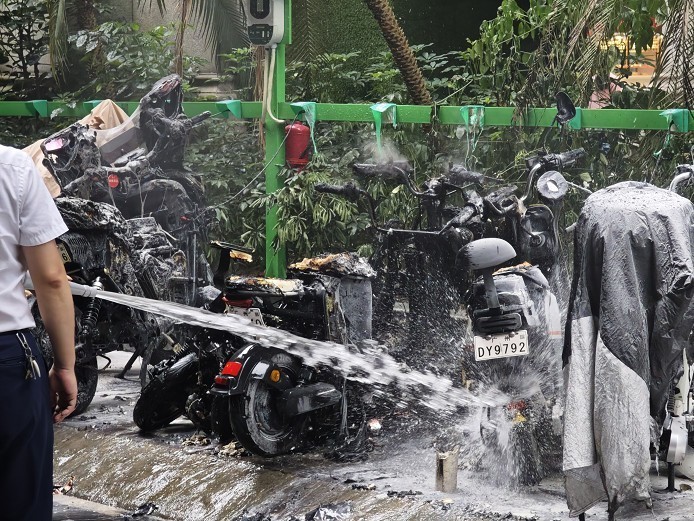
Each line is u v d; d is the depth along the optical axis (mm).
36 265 3799
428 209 7023
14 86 13727
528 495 5582
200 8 11617
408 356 6836
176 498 6031
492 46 10258
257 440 6016
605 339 4816
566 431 4930
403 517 5285
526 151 8789
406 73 11125
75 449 6855
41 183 3832
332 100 12133
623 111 8109
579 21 8383
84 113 11109
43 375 3814
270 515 5617
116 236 7188
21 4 13484
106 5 13750
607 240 4887
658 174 8422
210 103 9938
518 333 5711
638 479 4730
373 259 7090
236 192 10633
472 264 5668
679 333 4887
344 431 6391
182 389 6840
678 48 7785
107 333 7348
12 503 3770
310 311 6418
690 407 5730
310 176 9414
